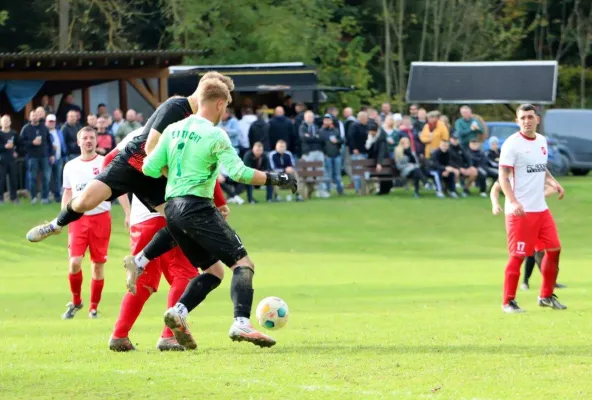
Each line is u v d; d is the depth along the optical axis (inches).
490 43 3597.4
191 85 2277.3
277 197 1884.8
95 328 758.5
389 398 431.8
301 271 1227.2
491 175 1929.1
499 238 1636.3
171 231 556.7
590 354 547.2
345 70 3339.1
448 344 597.6
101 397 442.6
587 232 1704.0
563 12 3764.8
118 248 1499.8
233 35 3068.4
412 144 1941.4
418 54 3745.1
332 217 1740.9
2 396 445.4
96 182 583.5
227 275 1194.6
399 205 1835.6
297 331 688.4
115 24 3009.4
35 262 1381.6
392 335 652.1
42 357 570.6
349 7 3693.4
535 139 791.7
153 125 569.0
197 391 451.5
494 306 842.8
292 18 3102.9
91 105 2100.1
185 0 3024.1
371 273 1198.3
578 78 3804.1
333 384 466.6
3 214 1659.7
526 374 488.1
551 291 809.5
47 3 3169.3
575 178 2383.1
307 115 1887.3
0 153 1748.3
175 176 549.0
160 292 1034.7
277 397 437.4
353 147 1962.4
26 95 1998.0
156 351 589.6
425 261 1374.3
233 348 595.8
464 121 1943.9
